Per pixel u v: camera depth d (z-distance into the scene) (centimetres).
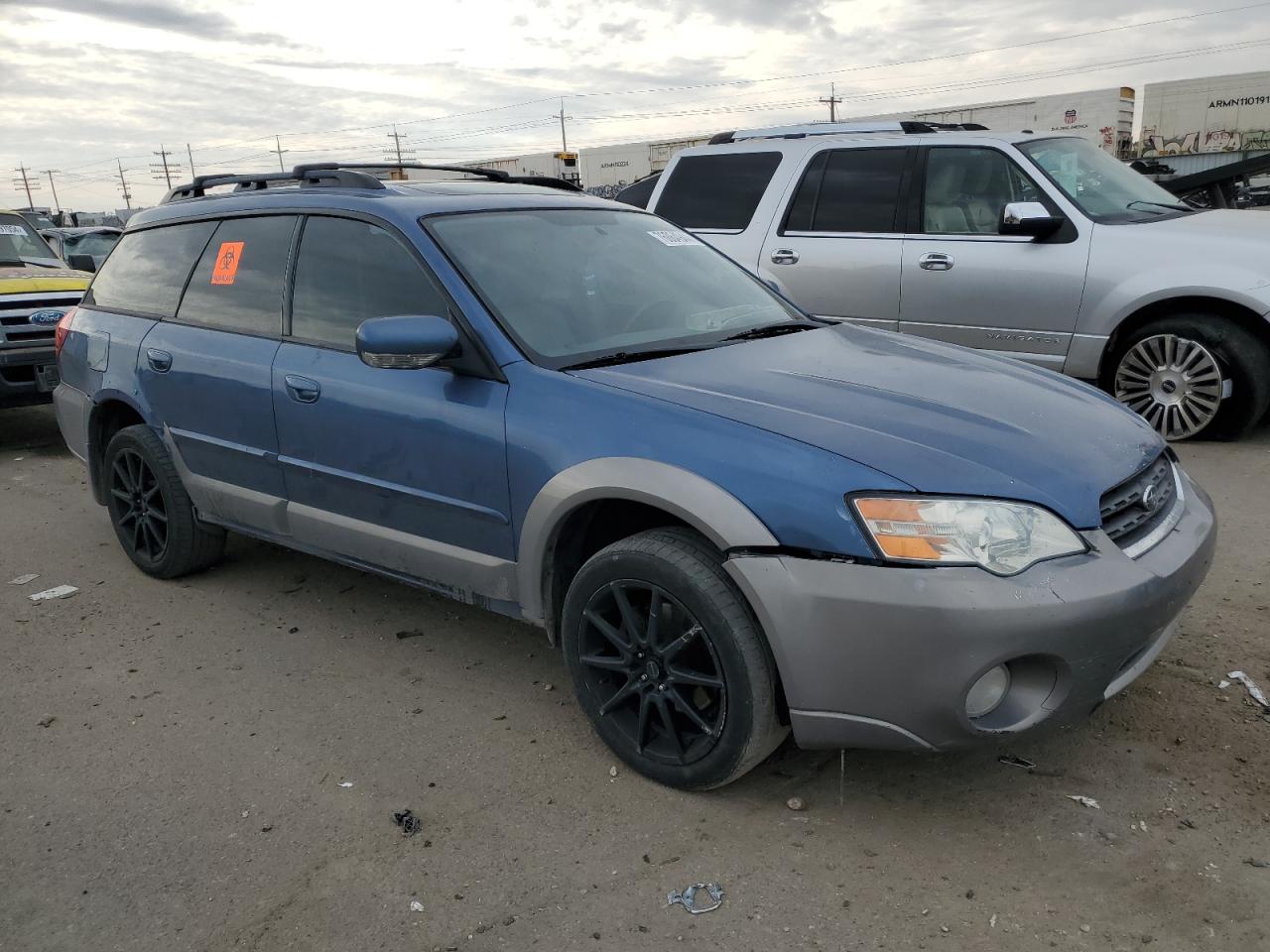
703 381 298
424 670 371
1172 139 3700
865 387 298
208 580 470
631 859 258
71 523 575
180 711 347
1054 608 235
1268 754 290
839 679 246
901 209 671
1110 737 303
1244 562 427
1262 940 222
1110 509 260
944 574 236
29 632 419
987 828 265
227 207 423
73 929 241
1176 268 582
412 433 326
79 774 309
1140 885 241
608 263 371
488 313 320
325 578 469
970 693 241
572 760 306
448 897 247
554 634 316
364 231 358
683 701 275
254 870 260
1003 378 322
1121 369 626
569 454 287
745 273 423
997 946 223
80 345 479
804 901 240
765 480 254
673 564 268
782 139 736
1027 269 622
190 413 415
